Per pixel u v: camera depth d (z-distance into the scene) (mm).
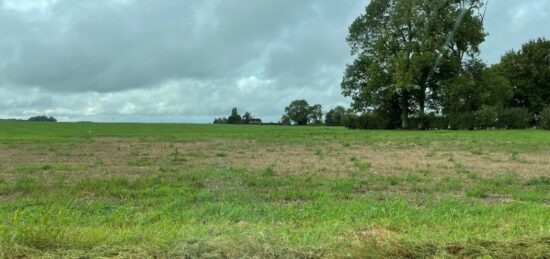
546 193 11922
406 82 61156
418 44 61250
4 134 45219
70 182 12969
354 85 74500
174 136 44812
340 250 5535
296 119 138750
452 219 8461
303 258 5355
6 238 5434
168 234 6426
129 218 8430
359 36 70000
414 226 7828
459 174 15508
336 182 12914
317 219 8383
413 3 60031
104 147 29000
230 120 136625
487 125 64125
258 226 7414
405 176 14750
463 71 64188
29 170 15938
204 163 18953
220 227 7207
